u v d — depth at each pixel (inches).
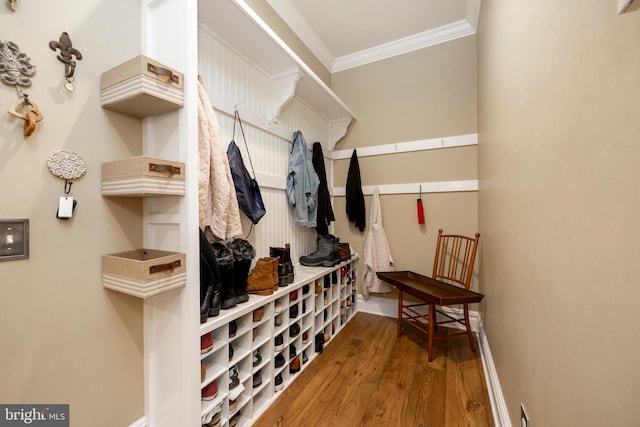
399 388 59.4
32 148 30.8
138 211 41.6
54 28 32.4
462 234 92.0
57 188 33.0
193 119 37.9
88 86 35.6
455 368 67.0
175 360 38.5
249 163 68.2
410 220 99.9
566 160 24.6
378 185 105.0
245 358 49.8
